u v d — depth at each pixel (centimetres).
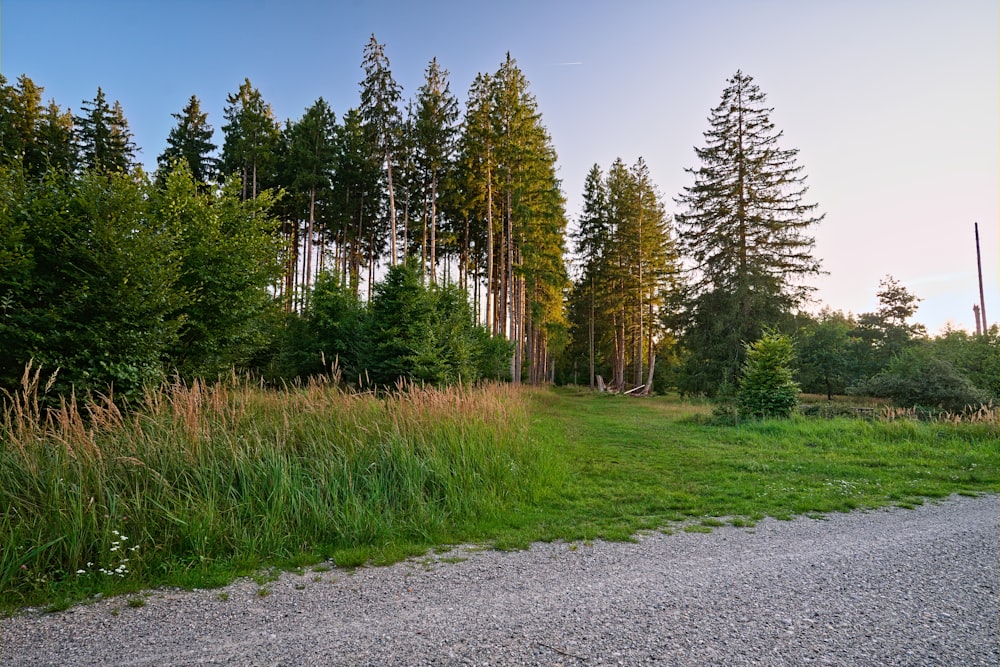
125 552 420
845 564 434
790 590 375
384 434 693
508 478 705
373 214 3519
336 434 668
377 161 2512
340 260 3369
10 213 737
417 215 3400
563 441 1159
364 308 2011
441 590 379
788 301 2455
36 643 297
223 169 3325
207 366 1166
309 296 2069
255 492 523
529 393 2267
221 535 461
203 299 1134
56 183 870
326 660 274
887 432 1263
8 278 703
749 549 479
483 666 265
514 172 2819
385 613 337
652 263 3812
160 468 514
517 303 3394
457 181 2925
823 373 2341
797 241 2489
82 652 286
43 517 421
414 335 1719
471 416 831
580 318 4609
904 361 1895
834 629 312
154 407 626
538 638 299
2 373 716
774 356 1634
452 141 2802
